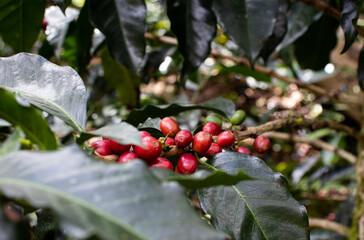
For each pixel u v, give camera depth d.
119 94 0.60
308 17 0.49
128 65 0.36
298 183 0.90
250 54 0.35
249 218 0.29
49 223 0.30
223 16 0.36
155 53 0.51
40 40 0.59
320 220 0.66
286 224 0.29
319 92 0.55
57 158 0.23
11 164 0.22
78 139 0.27
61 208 0.21
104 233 0.20
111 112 0.70
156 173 0.26
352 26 0.36
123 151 0.29
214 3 0.36
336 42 0.52
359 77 0.44
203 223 0.21
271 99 1.27
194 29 0.36
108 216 0.21
